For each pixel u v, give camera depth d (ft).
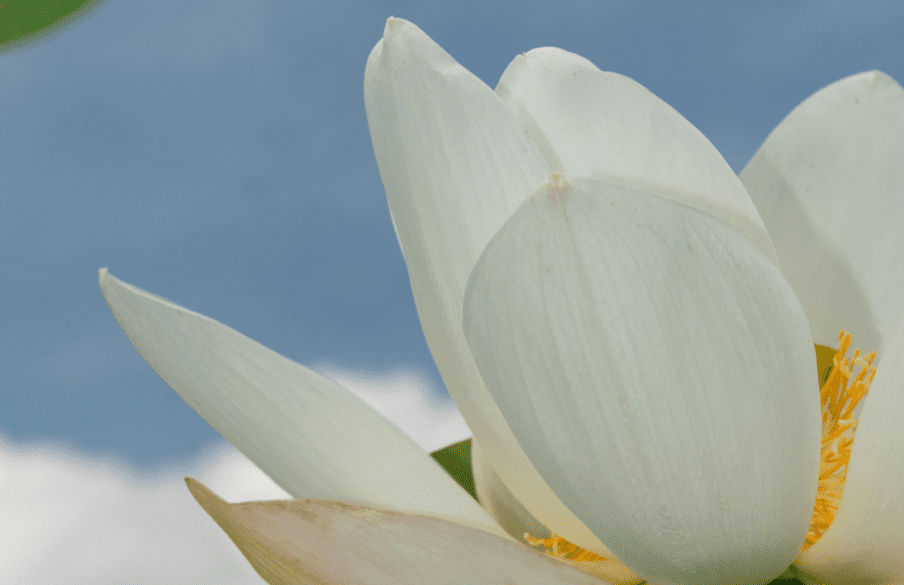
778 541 1.86
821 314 2.15
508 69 2.03
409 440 2.07
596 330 1.79
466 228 1.93
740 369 1.80
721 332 1.79
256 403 2.01
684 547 1.84
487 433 1.97
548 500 1.97
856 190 2.15
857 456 1.88
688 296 1.78
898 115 2.14
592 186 1.77
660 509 1.82
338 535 1.89
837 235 2.15
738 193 1.97
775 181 2.18
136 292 2.01
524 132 1.92
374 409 2.07
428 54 1.93
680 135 1.97
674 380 1.79
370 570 1.89
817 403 1.84
